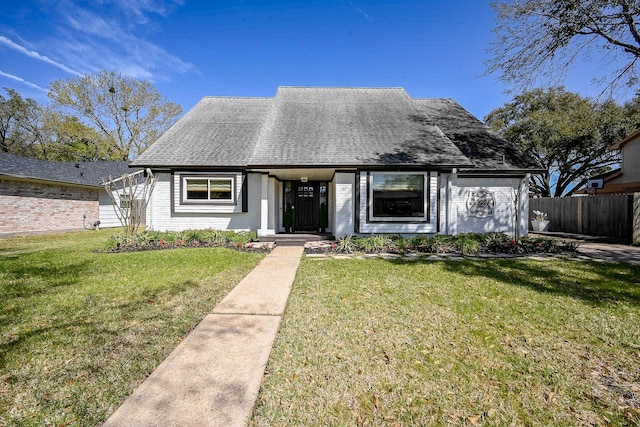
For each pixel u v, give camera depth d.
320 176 11.45
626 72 9.57
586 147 18.97
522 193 10.70
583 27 8.66
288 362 2.76
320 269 6.39
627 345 3.07
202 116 12.91
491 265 6.71
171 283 5.29
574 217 13.39
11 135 29.55
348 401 2.25
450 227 10.12
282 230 12.15
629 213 11.08
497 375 2.56
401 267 6.54
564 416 2.11
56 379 2.51
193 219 10.77
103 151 28.19
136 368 2.66
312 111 12.08
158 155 10.56
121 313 3.91
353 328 3.46
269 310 4.04
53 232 14.69
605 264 6.79
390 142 10.38
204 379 2.47
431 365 2.71
